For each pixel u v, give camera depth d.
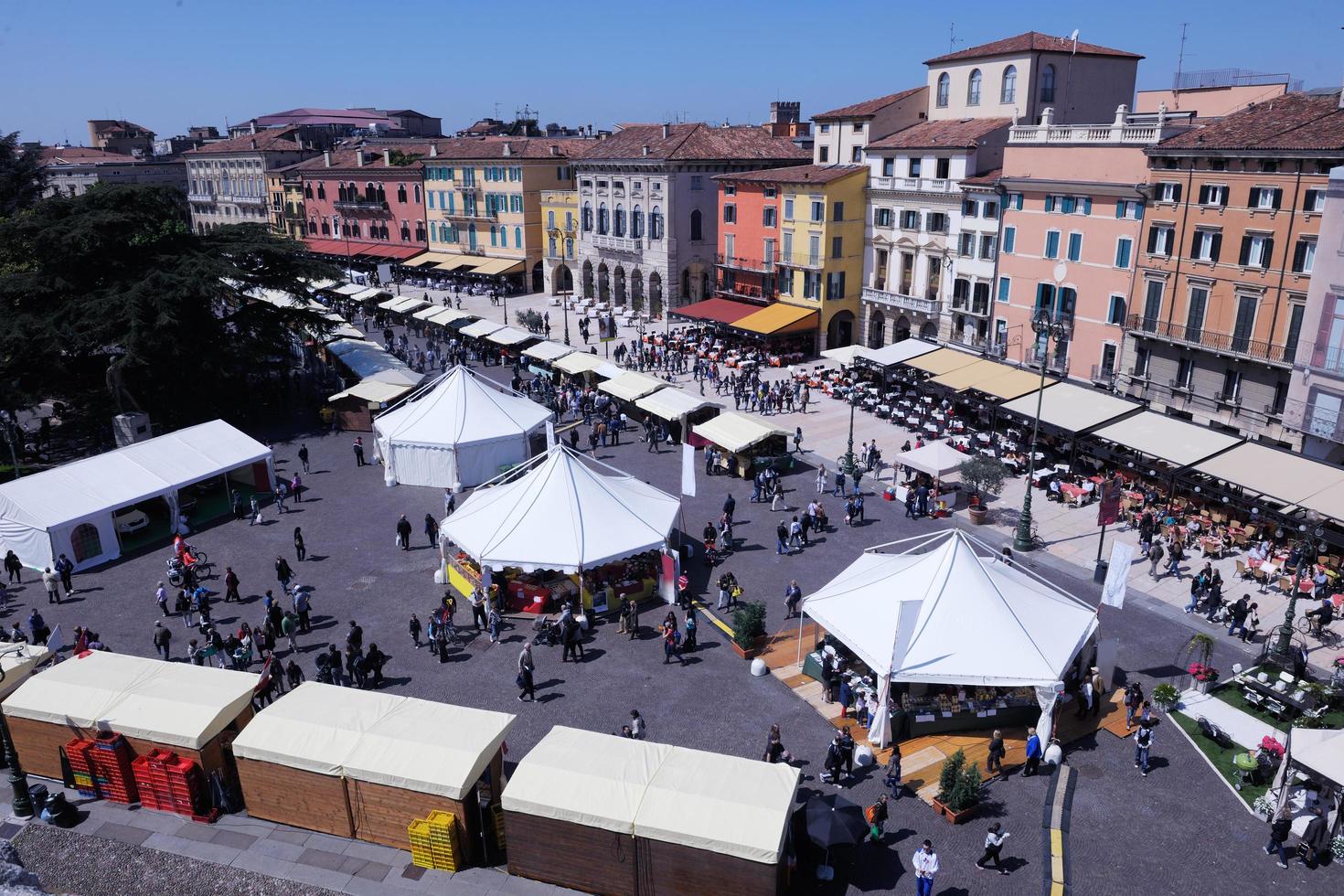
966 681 23.08
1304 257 36.91
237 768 20.91
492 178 96.62
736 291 73.88
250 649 27.25
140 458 38.81
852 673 25.59
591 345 72.44
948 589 24.94
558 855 18.56
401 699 21.77
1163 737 23.69
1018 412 44.22
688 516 38.97
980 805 21.08
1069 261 48.47
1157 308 43.69
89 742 21.42
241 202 133.38
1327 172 35.50
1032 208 50.28
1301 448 37.75
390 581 33.44
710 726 24.30
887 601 25.55
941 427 47.94
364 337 68.19
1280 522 34.03
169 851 19.83
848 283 65.69
